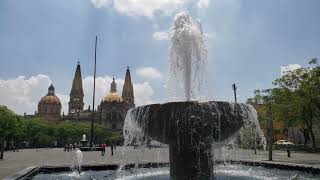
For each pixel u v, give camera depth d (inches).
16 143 4407.0
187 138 517.3
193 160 524.7
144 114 537.6
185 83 640.4
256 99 2233.0
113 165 817.5
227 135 546.9
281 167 750.5
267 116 2054.6
